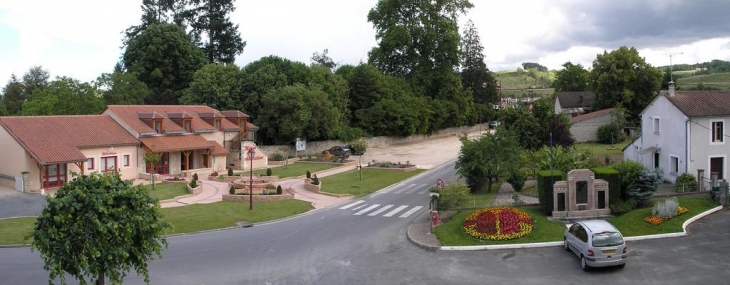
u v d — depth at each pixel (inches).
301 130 2444.6
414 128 3184.1
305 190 1657.2
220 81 2490.2
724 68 5615.2
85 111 2375.7
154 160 1631.4
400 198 1507.1
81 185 504.7
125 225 507.2
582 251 786.8
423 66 3430.1
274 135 2504.9
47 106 2258.9
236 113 2272.4
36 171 1519.4
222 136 2190.0
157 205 550.0
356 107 3095.5
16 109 3080.7
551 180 1068.5
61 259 492.4
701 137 1315.2
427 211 1290.6
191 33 3334.2
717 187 1116.5
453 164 2247.8
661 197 1118.4
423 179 1868.8
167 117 2028.8
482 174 1448.1
